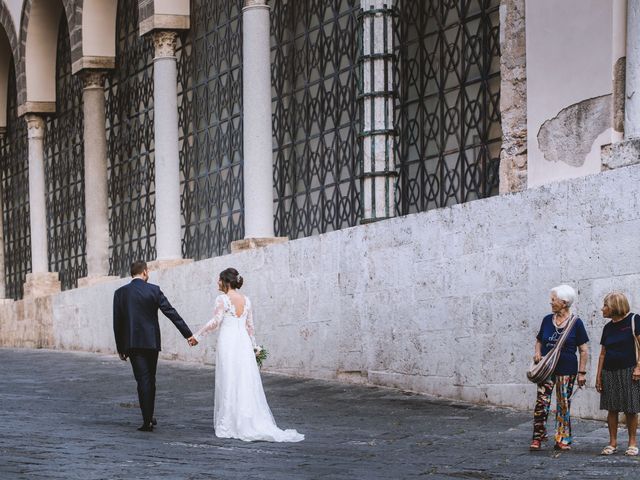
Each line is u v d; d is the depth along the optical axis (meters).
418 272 16.98
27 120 35.19
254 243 22.39
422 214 16.89
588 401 13.60
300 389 18.39
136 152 30.05
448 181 18.38
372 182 18.95
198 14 26.69
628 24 13.86
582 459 10.63
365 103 19.12
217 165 25.92
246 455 11.23
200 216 26.67
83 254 33.50
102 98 31.20
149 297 13.55
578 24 14.67
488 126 17.58
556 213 14.29
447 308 16.33
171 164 26.59
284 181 23.17
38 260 35.03
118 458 10.71
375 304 18.06
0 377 22.89
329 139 21.77
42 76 34.94
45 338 33.44
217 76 25.88
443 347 16.41
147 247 29.41
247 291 22.06
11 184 39.25
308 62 22.50
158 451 11.39
